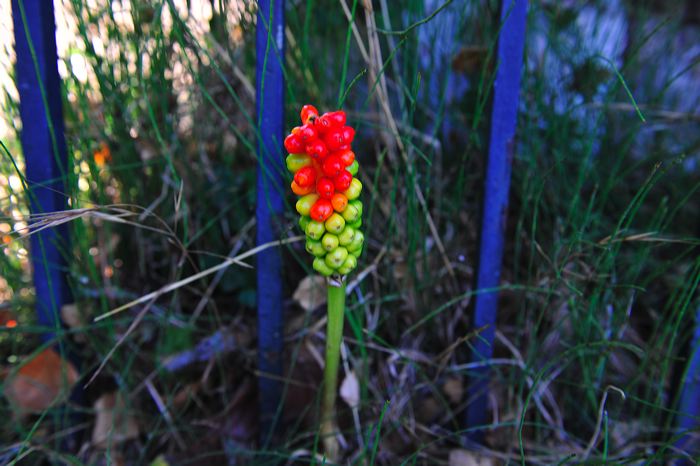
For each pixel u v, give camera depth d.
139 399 0.44
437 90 0.55
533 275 0.48
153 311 0.47
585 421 0.44
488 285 0.40
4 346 0.47
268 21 0.35
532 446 0.42
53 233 0.41
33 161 0.39
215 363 0.46
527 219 0.50
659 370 0.44
